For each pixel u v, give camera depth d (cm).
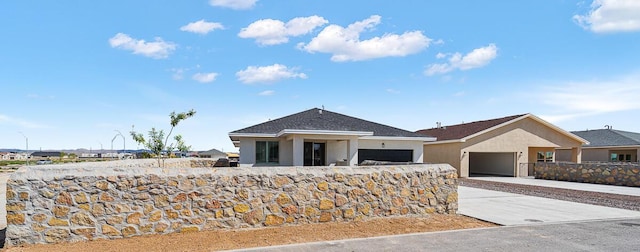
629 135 3481
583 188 1777
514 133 2748
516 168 2739
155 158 1988
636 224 821
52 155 7812
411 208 882
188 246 616
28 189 625
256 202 750
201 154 6944
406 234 704
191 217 707
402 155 2336
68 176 646
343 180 820
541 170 2491
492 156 3069
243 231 717
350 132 1956
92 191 655
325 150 2212
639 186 1847
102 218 656
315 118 2328
